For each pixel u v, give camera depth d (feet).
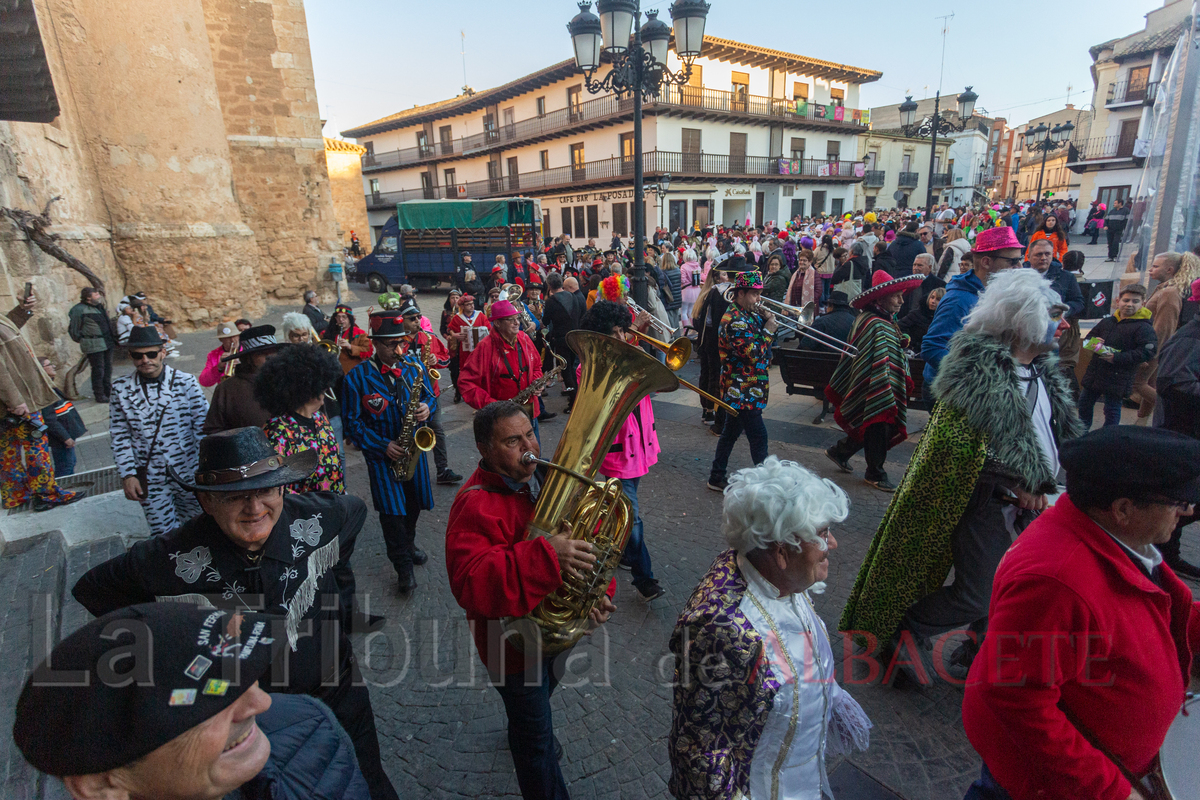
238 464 5.35
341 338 19.65
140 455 11.09
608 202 104.27
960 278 12.71
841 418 16.10
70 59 39.55
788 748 4.89
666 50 24.71
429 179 141.69
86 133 40.93
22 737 2.71
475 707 9.34
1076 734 4.51
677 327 38.88
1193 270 17.06
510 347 15.16
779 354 21.49
